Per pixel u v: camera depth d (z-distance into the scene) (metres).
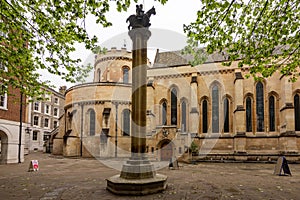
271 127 29.11
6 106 20.56
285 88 27.56
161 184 8.56
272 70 8.88
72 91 33.78
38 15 7.55
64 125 36.94
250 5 7.17
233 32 7.59
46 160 26.41
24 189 9.50
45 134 52.72
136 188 7.89
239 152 27.98
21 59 9.14
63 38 8.27
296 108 28.14
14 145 21.39
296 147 26.38
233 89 30.67
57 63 9.02
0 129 19.81
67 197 7.98
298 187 10.43
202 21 7.11
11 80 9.89
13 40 8.51
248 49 8.17
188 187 9.91
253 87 30.11
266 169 19.53
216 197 8.16
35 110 50.00
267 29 7.68
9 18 7.89
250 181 12.22
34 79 10.27
